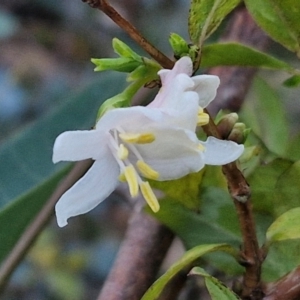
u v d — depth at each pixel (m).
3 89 0.56
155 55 0.16
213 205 0.19
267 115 0.22
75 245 0.51
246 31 0.22
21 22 0.56
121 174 0.16
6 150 0.23
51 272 0.50
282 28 0.18
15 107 0.55
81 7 0.55
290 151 0.20
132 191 0.16
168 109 0.16
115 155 0.16
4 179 0.23
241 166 0.18
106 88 0.24
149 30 0.51
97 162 0.16
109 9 0.16
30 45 0.57
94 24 0.55
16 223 0.21
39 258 0.50
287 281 0.17
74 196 0.16
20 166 0.23
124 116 0.16
